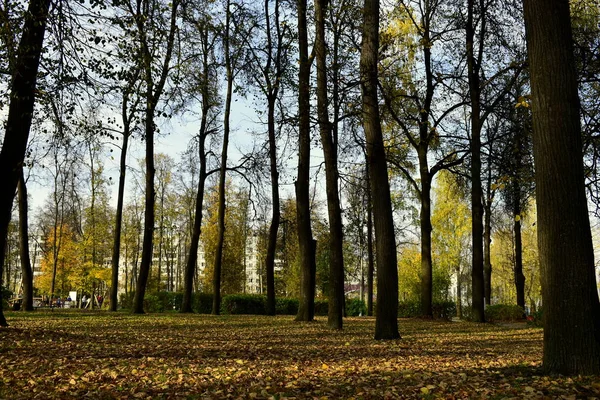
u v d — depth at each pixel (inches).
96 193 1423.5
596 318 254.2
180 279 2420.0
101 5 418.3
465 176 903.7
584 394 217.3
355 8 581.6
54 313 810.2
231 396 245.4
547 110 265.4
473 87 837.2
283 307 1295.5
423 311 926.4
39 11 398.3
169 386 268.1
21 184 896.9
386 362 360.8
